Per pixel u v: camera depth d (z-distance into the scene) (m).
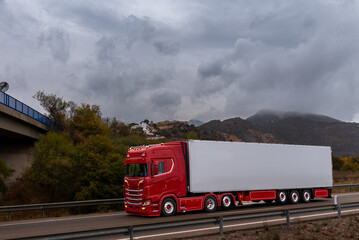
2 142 45.38
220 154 18.05
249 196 19.17
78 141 38.66
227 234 11.18
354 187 34.06
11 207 17.42
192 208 16.80
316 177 22.17
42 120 40.72
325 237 11.05
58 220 16.20
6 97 30.12
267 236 10.77
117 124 53.22
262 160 19.69
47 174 25.89
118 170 25.39
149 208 15.68
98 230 8.73
